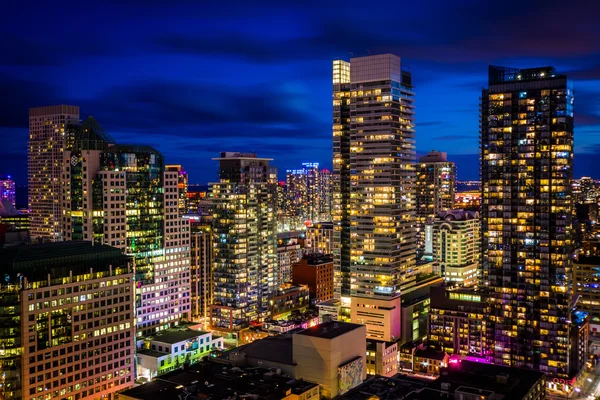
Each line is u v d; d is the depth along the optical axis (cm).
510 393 18025
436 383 19050
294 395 19400
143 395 18600
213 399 17975
